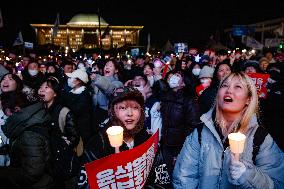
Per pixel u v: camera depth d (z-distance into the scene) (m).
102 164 2.00
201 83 6.29
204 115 2.30
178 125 4.46
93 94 5.57
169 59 12.57
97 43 96.25
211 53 13.65
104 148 2.31
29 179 2.83
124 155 2.03
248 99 2.22
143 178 2.18
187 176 2.38
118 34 99.06
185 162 2.38
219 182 2.19
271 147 2.15
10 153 2.96
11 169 2.84
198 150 2.33
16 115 2.83
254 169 1.95
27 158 2.80
